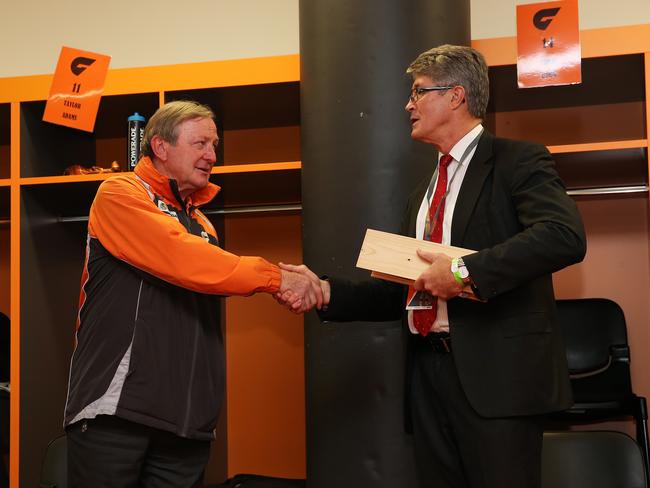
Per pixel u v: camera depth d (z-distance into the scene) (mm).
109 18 4156
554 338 1775
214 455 3523
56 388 3426
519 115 3562
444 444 1858
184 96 3248
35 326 3301
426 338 1837
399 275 1772
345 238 2621
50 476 2713
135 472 1974
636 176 3305
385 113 2629
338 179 2646
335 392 2602
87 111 3064
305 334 2732
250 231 3820
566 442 2447
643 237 3459
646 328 3426
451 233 1835
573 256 1647
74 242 3650
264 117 3604
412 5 2656
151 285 2033
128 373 1952
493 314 1748
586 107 3502
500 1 3713
